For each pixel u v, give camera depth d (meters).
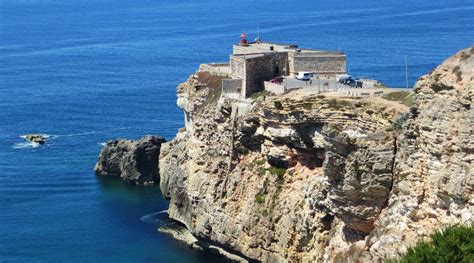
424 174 91.50
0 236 140.88
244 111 131.62
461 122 86.31
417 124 92.19
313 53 146.00
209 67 154.00
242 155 133.38
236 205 130.88
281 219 120.50
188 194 143.62
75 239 139.88
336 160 100.25
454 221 86.56
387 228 93.94
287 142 121.44
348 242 103.12
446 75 88.81
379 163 96.94
